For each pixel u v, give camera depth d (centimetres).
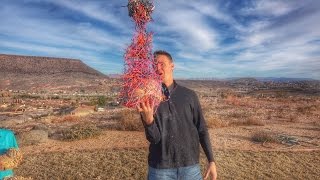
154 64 320
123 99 294
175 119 373
